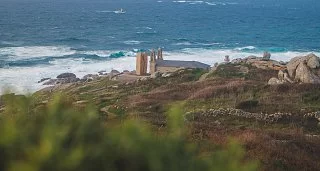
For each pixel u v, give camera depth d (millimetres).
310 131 35000
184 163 3691
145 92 58094
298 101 44406
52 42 155875
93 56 128000
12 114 4121
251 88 50156
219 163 3789
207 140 21703
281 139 26234
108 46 152750
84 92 66375
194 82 59781
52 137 3324
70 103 4320
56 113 3855
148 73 88188
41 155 3104
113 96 56938
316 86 48844
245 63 70750
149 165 3598
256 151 21375
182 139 4012
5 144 3346
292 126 35844
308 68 54469
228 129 27344
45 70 105875
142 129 3771
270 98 45594
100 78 87438
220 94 48375
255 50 152750
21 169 3045
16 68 105875
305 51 154625
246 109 40469
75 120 3814
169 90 54062
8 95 4309
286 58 138750
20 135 3455
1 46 141000
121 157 3605
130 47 152500
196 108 42250
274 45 167125
